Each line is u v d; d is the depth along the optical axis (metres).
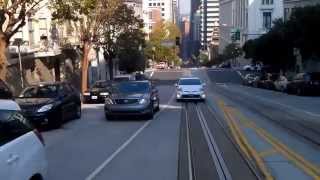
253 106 30.78
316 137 16.64
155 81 80.31
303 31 49.00
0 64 22.61
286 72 67.81
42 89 20.91
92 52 59.53
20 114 7.33
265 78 61.53
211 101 35.78
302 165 11.79
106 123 21.78
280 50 65.50
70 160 12.77
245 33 134.50
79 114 23.97
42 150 7.50
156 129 19.28
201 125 20.50
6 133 6.65
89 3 25.19
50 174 11.06
